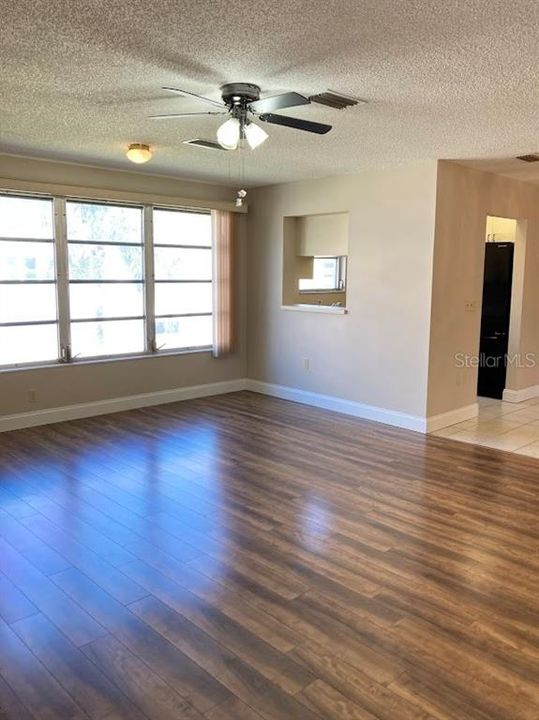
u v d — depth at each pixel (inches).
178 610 99.3
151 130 164.2
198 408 244.8
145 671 84.0
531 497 150.6
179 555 118.9
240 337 278.8
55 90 128.7
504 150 182.4
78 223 219.3
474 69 112.3
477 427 218.7
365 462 177.5
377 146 177.8
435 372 211.5
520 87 122.3
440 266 205.9
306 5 87.6
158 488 155.6
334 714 75.7
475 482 161.2
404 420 217.3
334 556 118.6
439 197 200.4
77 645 89.9
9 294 205.3
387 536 127.7
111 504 144.8
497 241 289.6
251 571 112.5
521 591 106.0
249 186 262.7
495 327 266.4
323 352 245.4
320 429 213.8
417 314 209.3
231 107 125.6
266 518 136.7
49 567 114.0
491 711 76.4
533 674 83.7
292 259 263.9
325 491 153.8
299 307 253.0
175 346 255.6
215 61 110.5
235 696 79.0
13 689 80.6
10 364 208.2
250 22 93.9
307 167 213.9
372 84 121.5
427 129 156.6
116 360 234.5
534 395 274.8
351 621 96.3
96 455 182.5
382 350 222.2
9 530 130.3
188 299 257.4
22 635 92.4
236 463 175.8
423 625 95.3
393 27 94.6
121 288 234.5
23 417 211.9
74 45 103.6
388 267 217.0
